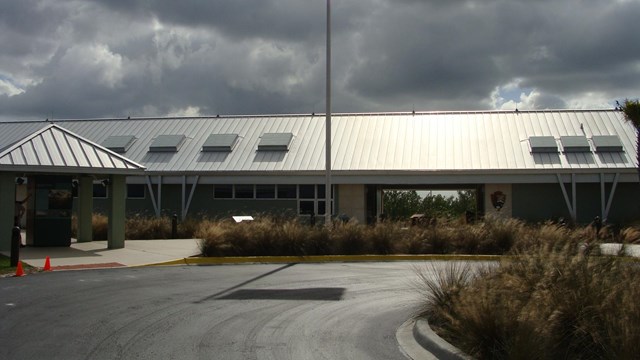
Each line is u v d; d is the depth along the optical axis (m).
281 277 14.88
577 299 7.17
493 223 20.83
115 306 11.05
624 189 32.62
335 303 11.34
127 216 33.69
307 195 34.59
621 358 6.05
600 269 8.37
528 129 35.47
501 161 32.88
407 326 9.44
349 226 20.30
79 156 20.00
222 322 9.70
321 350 8.05
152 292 12.60
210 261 18.41
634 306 6.56
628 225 29.39
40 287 13.24
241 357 7.67
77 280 14.34
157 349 8.05
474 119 37.28
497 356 6.91
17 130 41.62
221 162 35.06
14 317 10.09
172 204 36.00
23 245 21.75
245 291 12.73
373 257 19.05
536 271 8.72
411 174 32.69
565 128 35.16
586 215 32.72
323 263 18.20
